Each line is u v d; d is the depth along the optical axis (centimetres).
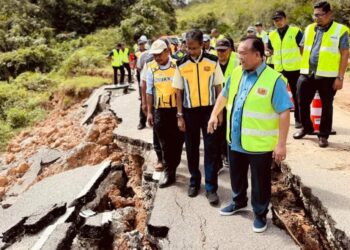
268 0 4466
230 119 458
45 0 3847
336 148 657
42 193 746
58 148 1153
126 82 1833
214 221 512
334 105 1152
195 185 582
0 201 916
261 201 463
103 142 970
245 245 457
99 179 766
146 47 1059
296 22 3269
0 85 2319
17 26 3391
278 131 438
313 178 535
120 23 3775
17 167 1053
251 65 424
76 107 1766
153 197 605
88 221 630
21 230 631
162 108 587
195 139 557
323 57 619
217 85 531
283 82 420
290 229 485
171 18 4378
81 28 3897
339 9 2923
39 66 2777
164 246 475
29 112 1933
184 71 528
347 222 428
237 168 486
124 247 576
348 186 509
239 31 4375
